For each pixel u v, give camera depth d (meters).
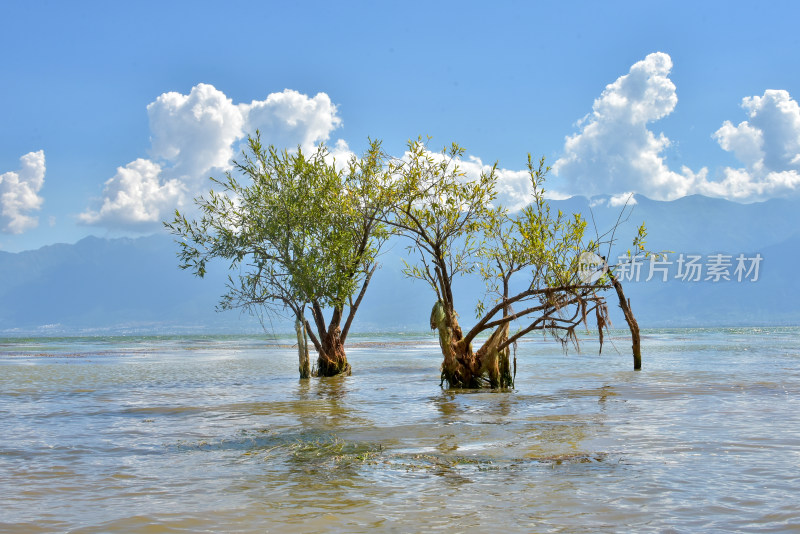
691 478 9.40
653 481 9.27
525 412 17.23
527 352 50.97
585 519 7.59
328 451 12.10
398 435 13.77
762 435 12.75
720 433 13.05
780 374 27.38
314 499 8.69
